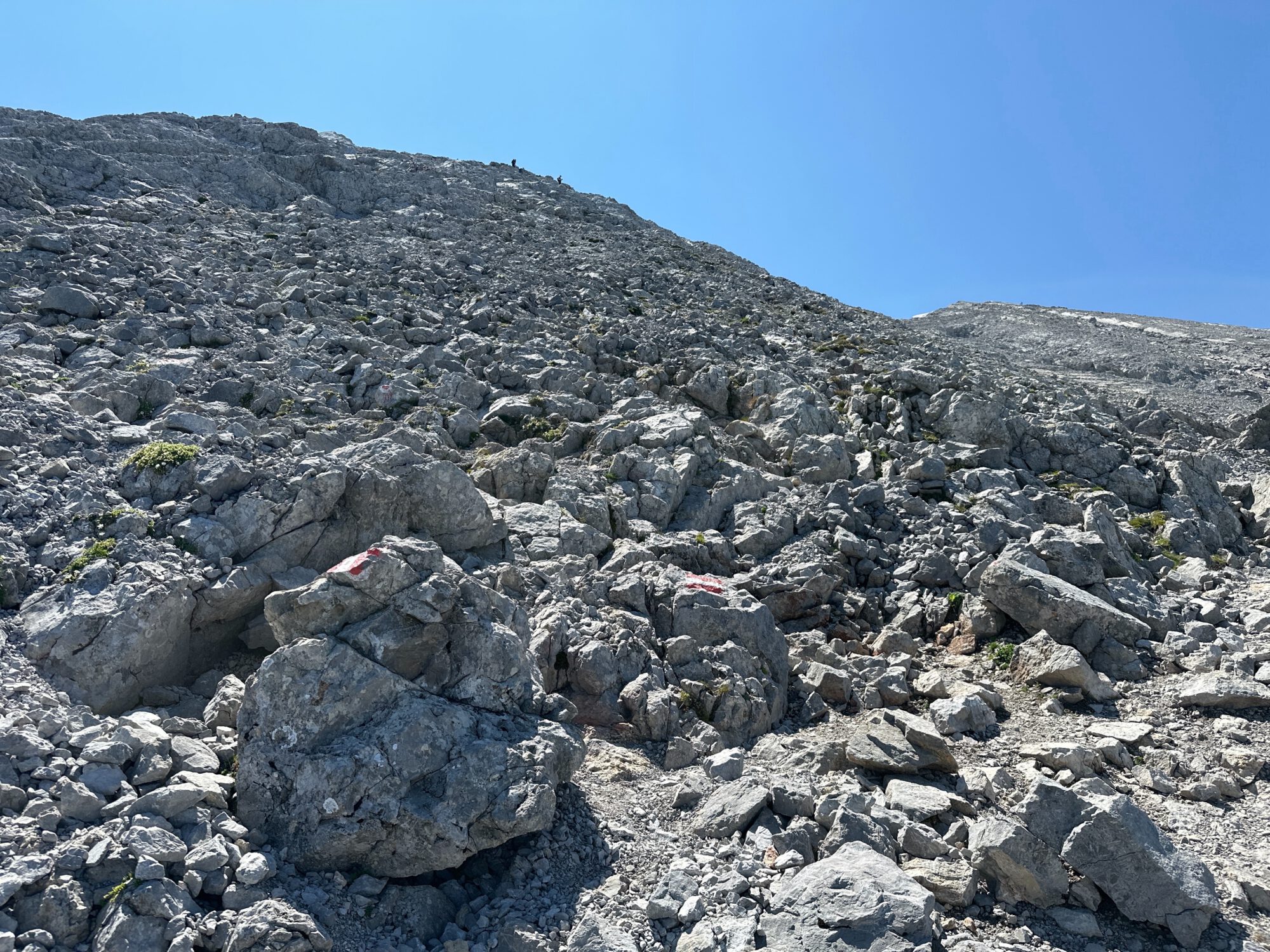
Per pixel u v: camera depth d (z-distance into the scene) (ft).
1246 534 63.77
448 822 24.91
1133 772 33.22
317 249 90.02
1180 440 77.10
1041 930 25.23
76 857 21.74
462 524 41.73
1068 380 121.29
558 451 57.57
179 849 22.33
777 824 28.22
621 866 26.55
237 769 26.04
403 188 125.70
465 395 62.49
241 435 45.06
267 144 118.21
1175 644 42.63
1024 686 39.99
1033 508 58.39
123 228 77.51
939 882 26.00
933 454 66.13
